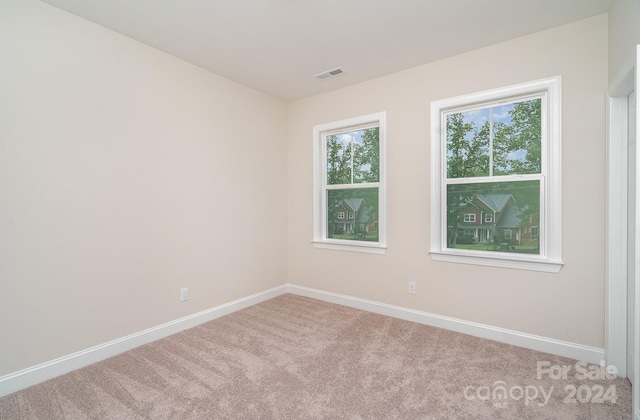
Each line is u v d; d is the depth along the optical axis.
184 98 2.88
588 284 2.25
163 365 2.23
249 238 3.54
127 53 2.46
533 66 2.42
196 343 2.59
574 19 2.24
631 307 1.99
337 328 2.88
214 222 3.16
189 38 2.50
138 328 2.55
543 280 2.41
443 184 2.91
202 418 1.68
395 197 3.14
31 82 1.98
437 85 2.88
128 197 2.48
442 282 2.88
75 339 2.20
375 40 2.53
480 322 2.69
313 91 3.65
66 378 2.07
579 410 1.74
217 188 3.18
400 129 3.10
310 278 3.86
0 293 1.88
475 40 2.53
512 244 2.59
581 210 2.26
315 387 1.96
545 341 2.40
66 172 2.14
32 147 1.99
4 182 1.89
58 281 2.11
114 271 2.40
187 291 2.91
